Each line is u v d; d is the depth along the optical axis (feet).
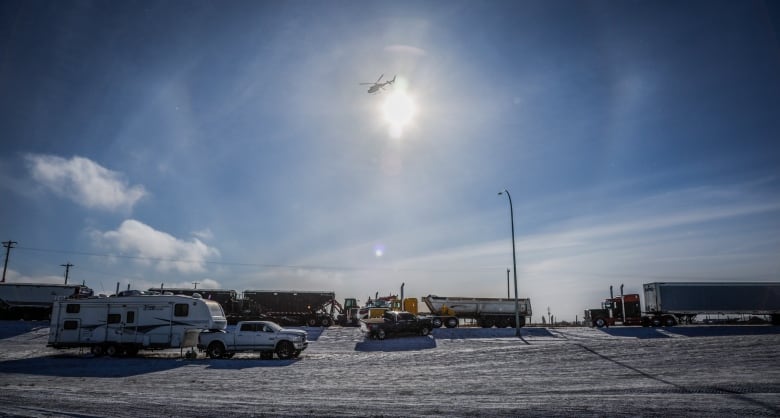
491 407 36.32
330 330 127.03
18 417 34.22
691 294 135.44
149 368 67.10
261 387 48.52
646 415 32.55
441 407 36.68
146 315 83.30
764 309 135.44
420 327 111.14
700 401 36.60
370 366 66.18
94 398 41.96
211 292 138.62
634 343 78.48
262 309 140.87
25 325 126.00
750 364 56.95
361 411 35.60
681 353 66.80
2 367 68.95
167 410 36.37
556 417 32.60
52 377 58.34
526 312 139.13
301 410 36.19
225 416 34.19
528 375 54.13
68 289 147.23
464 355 73.51
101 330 82.94
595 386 45.57
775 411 32.81
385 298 163.43
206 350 80.64
